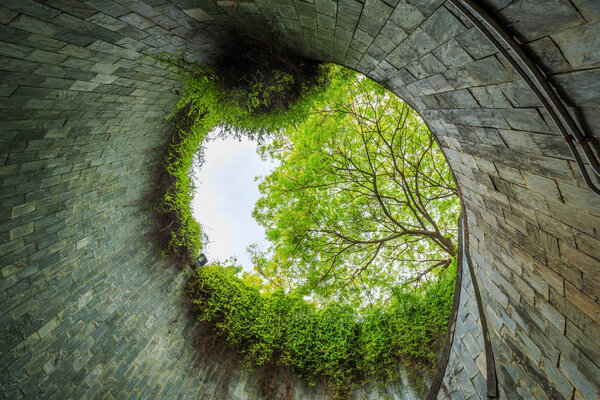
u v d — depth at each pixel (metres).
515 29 1.30
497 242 2.95
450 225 9.29
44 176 3.35
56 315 3.50
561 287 1.98
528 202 2.13
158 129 4.80
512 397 2.66
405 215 9.62
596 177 1.39
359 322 6.42
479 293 3.64
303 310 6.62
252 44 3.23
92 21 2.36
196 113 5.02
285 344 6.06
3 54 2.24
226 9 2.69
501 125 1.93
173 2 2.45
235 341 5.92
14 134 2.84
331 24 2.67
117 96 3.52
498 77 1.63
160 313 5.18
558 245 1.92
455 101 2.27
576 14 1.03
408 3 1.77
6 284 3.05
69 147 3.49
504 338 2.92
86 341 3.77
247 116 3.98
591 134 1.30
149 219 5.37
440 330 5.36
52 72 2.65
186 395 4.80
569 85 1.25
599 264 1.58
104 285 4.24
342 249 8.44
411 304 5.84
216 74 3.47
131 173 4.75
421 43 2.05
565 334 1.98
